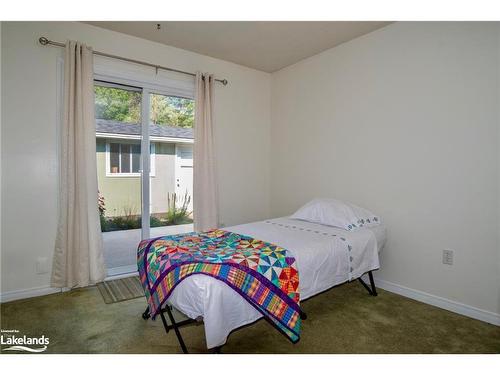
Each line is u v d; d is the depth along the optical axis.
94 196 2.72
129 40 2.95
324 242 2.15
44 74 2.54
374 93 2.83
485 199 2.16
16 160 2.46
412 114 2.55
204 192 3.34
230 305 1.51
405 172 2.61
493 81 2.10
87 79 2.65
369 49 2.86
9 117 2.42
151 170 3.30
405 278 2.64
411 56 2.54
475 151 2.20
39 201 2.55
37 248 2.55
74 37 2.67
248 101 3.86
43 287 2.58
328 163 3.29
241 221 3.87
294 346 1.82
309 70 3.49
